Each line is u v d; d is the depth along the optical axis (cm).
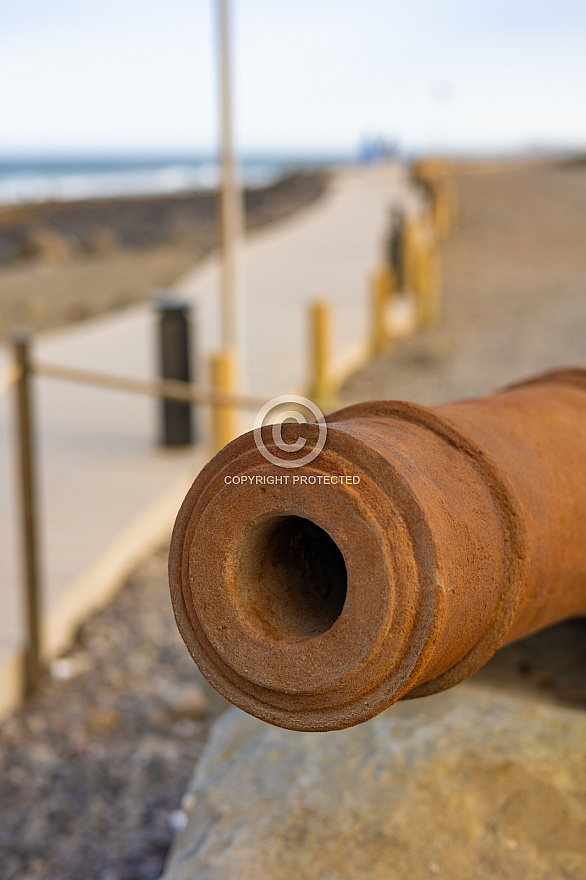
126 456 711
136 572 564
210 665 143
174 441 725
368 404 162
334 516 130
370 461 131
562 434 189
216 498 137
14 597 479
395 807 205
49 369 427
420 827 200
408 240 1622
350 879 193
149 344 1145
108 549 540
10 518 585
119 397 888
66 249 2753
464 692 236
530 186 3950
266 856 203
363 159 6681
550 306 1563
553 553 176
